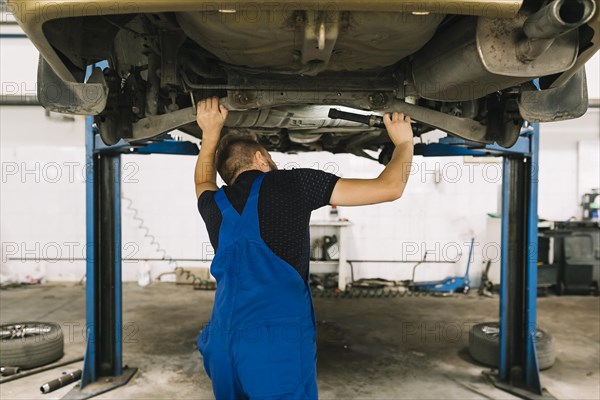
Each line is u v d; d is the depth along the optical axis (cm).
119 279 335
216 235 134
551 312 531
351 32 132
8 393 311
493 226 641
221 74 176
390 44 141
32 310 528
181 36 165
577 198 660
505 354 326
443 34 149
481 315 514
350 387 321
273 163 152
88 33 154
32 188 671
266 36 133
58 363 361
